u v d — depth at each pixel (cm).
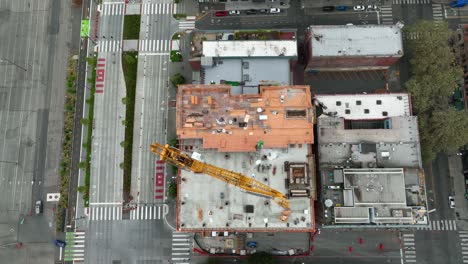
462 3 11300
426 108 9806
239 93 9981
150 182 10606
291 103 8981
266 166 8919
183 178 8950
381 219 8662
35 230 10456
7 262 10319
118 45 11431
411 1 11612
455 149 9706
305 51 10862
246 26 11544
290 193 8725
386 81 11131
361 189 8781
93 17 11638
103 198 10556
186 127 8894
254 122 8888
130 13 11638
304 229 8681
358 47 10156
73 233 10412
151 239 10338
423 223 8725
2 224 10494
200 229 8719
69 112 11038
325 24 11494
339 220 8681
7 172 10762
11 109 11112
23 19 11662
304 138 8762
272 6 11631
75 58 11394
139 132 10888
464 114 9456
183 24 11562
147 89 11150
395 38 10194
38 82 11281
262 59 10206
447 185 10481
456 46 10988
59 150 10869
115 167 10712
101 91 11150
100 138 10869
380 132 9362
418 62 10094
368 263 10081
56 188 10656
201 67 10281
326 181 9012
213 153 9038
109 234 10388
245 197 8838
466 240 10150
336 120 9462
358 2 11619
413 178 8956
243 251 10106
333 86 11156
